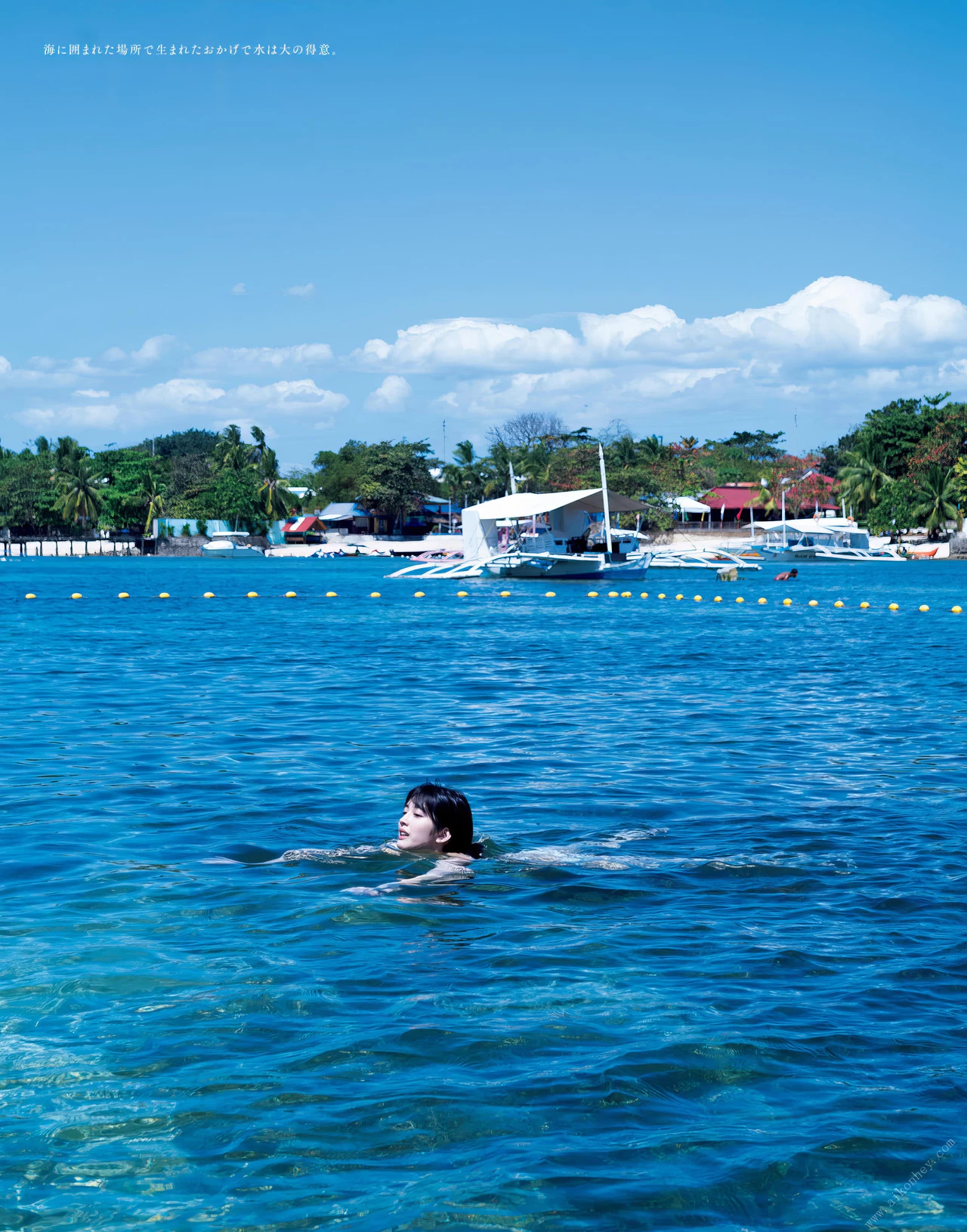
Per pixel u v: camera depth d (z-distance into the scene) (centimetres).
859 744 1230
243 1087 422
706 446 15375
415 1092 418
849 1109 407
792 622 3466
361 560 12350
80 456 13888
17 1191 356
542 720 1409
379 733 1287
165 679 1838
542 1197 353
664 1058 447
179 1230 337
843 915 630
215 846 776
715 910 639
